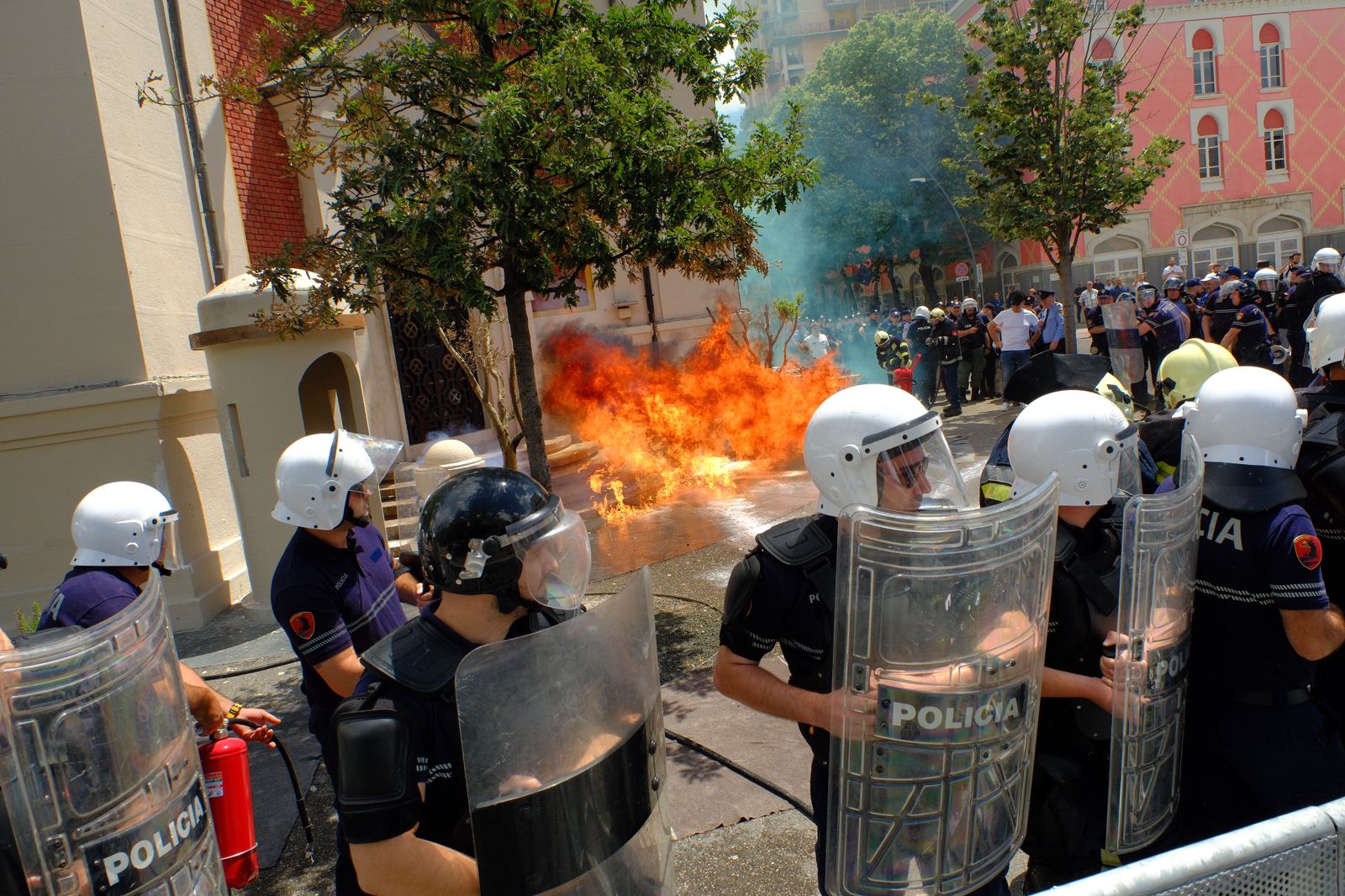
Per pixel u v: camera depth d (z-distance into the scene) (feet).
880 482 6.34
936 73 125.49
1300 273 43.21
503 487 5.65
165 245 25.72
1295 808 7.28
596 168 15.31
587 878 5.17
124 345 23.68
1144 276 98.94
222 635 22.66
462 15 16.85
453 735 5.21
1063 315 44.24
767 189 17.83
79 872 4.82
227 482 27.04
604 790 5.28
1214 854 4.75
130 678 5.12
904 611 5.47
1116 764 6.42
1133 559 6.15
